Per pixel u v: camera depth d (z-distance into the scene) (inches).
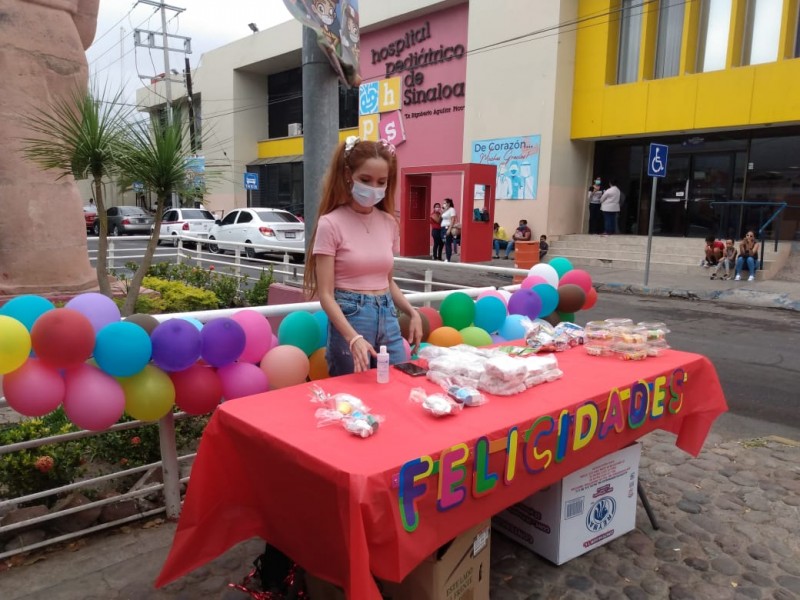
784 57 526.0
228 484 86.7
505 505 81.5
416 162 824.9
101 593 97.6
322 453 70.1
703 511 128.7
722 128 565.6
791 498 134.6
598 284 488.4
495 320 146.5
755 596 101.1
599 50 629.0
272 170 1126.4
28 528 111.6
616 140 665.6
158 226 198.4
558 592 101.4
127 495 113.9
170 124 193.6
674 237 618.2
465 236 581.0
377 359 93.7
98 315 98.4
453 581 84.6
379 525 65.3
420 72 799.1
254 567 101.7
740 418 190.1
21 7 240.4
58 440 106.3
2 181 244.4
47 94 249.6
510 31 665.6
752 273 481.4
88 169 189.2
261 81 1152.8
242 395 105.1
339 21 160.9
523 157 671.1
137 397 97.6
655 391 105.9
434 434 76.0
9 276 249.8
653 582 104.3
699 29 580.7
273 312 120.8
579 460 92.8
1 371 83.5
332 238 95.3
